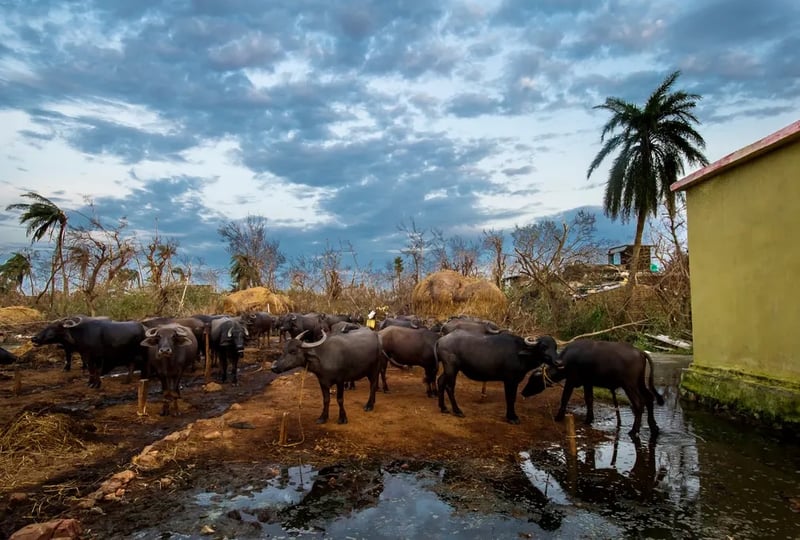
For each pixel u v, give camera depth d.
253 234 43.06
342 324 11.00
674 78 25.59
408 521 4.99
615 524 4.91
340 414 8.34
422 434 7.77
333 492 5.68
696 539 4.62
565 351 8.33
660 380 11.91
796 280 7.85
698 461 6.63
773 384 8.16
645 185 25.59
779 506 5.29
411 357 10.30
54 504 5.36
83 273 23.77
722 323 9.52
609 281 29.38
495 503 5.39
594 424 8.41
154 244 23.86
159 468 6.35
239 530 4.81
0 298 27.75
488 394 10.75
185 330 9.88
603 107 26.94
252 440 7.42
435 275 22.28
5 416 8.71
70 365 13.64
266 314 19.55
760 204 8.59
